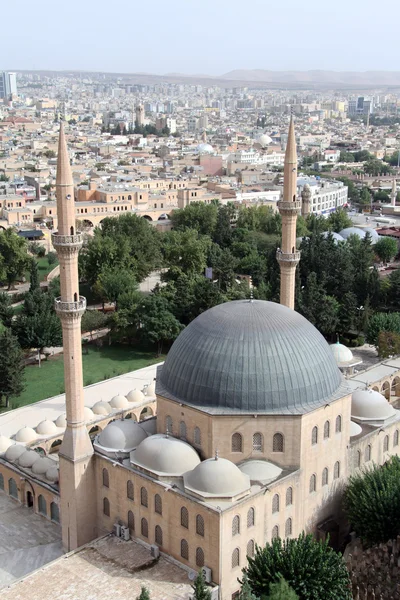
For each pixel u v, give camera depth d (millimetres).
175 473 84000
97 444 93562
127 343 184000
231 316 89000
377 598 81250
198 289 179750
